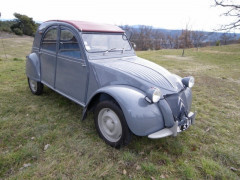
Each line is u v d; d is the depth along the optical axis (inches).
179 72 323.0
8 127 125.3
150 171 93.5
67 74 136.6
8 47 781.9
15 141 111.9
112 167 94.7
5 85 206.7
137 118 92.6
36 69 168.4
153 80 107.5
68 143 110.7
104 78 114.7
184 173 93.5
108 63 121.6
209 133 130.6
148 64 130.1
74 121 136.1
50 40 150.0
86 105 116.8
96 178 88.0
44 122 133.7
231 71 344.5
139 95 98.1
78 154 102.6
